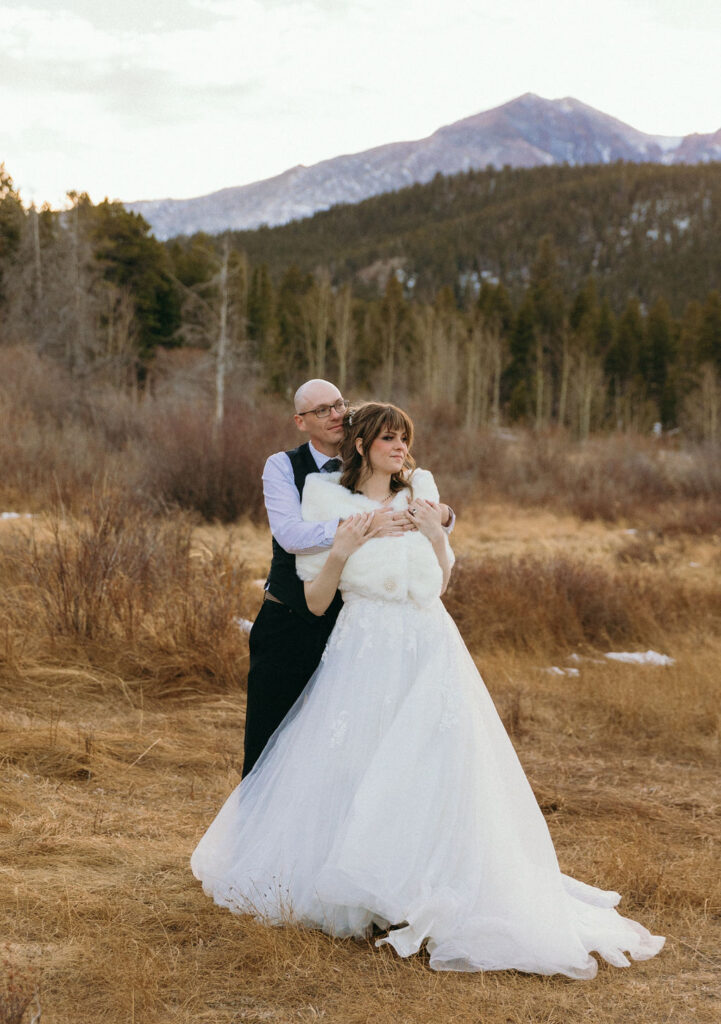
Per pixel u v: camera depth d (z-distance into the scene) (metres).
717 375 73.81
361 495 3.40
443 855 2.98
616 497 26.45
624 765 5.71
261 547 13.44
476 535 19.28
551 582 10.35
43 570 7.29
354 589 3.28
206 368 33.00
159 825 4.04
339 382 62.00
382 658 3.20
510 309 91.44
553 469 30.42
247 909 3.09
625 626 10.02
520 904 2.99
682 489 28.31
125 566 7.43
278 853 3.10
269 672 3.44
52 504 12.12
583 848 4.20
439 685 3.16
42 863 3.49
